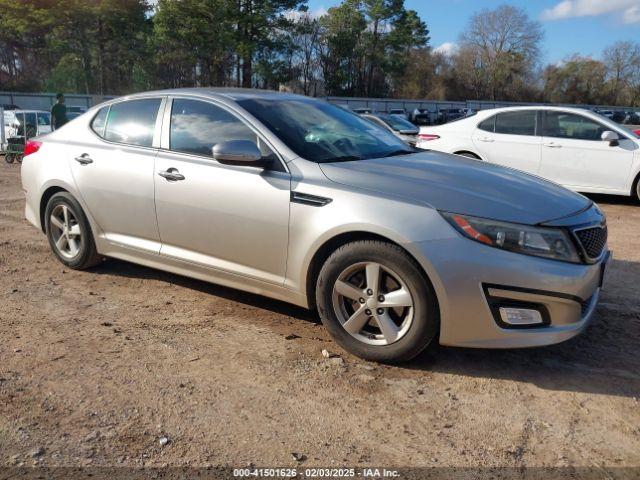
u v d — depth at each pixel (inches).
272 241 144.9
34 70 2464.3
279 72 2214.6
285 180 142.6
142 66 2304.4
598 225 134.1
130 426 109.0
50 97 1780.3
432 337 127.4
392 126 584.1
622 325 159.5
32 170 205.0
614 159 341.7
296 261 141.2
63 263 203.6
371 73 2984.7
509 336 122.5
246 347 143.3
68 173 190.7
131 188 173.2
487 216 122.6
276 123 155.7
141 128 177.9
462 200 126.7
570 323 125.5
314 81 2851.9
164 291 182.2
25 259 215.8
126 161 175.3
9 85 2349.9
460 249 121.1
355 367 133.5
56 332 150.6
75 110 1095.6
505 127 373.7
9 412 112.8
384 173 139.1
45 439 104.7
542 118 363.3
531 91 3533.5
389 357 131.9
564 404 119.5
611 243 253.4
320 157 148.2
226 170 152.9
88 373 128.7
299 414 114.3
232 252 153.9
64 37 2220.7
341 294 136.1
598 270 130.6
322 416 113.7
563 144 353.7
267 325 156.9
